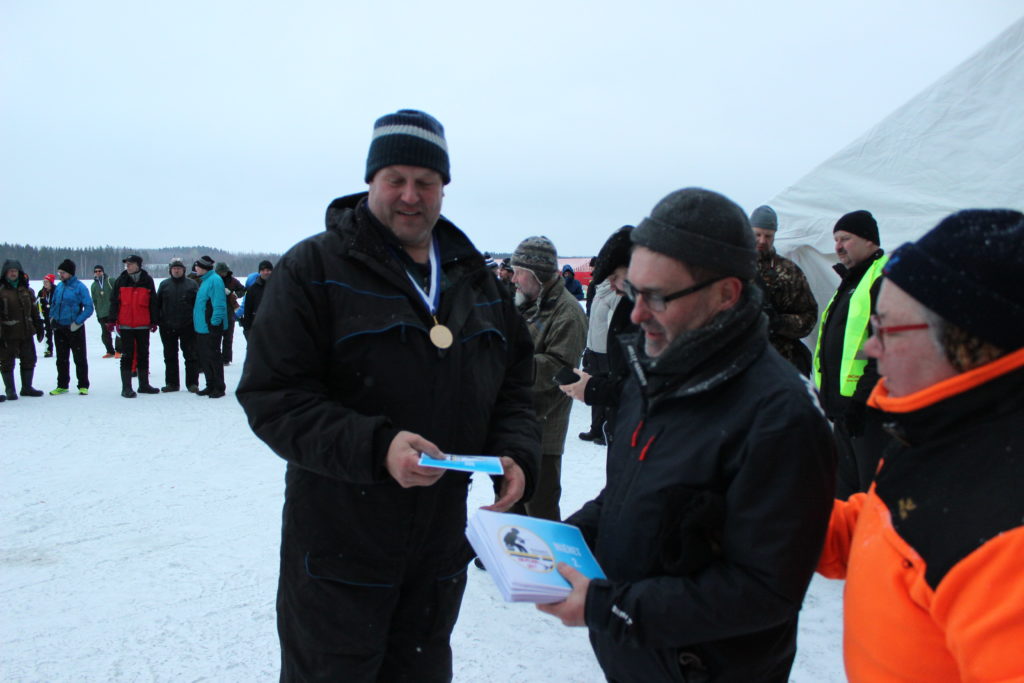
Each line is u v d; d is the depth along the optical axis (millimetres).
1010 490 922
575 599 1349
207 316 9891
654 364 1390
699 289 1322
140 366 10273
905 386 1077
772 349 1383
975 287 971
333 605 1892
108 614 3314
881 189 6172
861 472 3566
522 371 2318
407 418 1896
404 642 2076
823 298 6293
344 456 1702
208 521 4645
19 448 6680
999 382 981
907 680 1062
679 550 1281
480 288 2160
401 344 1876
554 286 3760
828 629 3203
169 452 6590
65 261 10070
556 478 3699
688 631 1257
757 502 1215
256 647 3020
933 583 980
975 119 5957
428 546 2021
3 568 3848
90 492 5270
